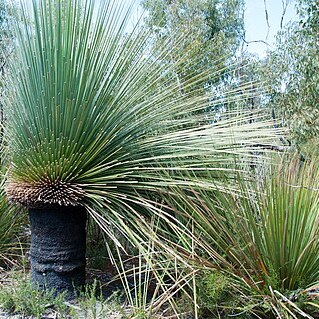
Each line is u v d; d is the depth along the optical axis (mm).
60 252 2129
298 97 5898
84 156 2078
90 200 2137
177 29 2770
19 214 2953
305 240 1806
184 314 1859
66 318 1948
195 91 2590
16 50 2291
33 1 2172
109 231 2035
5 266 2777
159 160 2330
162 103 2492
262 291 1730
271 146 2457
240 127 2404
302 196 1918
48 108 2074
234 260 1826
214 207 1981
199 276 1818
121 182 2143
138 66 2455
